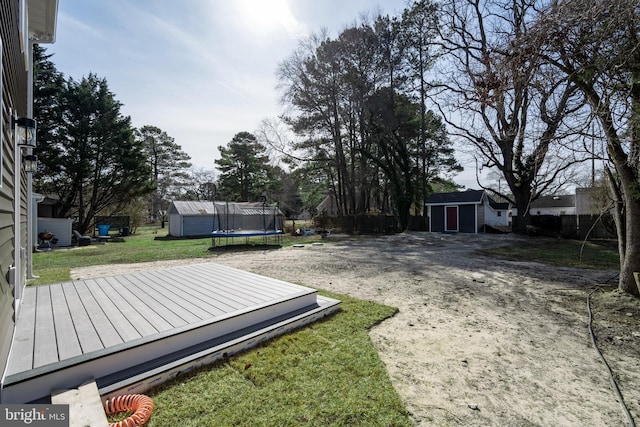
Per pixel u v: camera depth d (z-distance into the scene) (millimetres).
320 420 1927
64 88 17359
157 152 33719
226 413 1972
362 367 2559
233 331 3094
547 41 3010
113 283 4574
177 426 1844
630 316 3822
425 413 2025
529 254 9438
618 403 2150
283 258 8930
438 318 3807
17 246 3432
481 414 2023
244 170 31969
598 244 11781
